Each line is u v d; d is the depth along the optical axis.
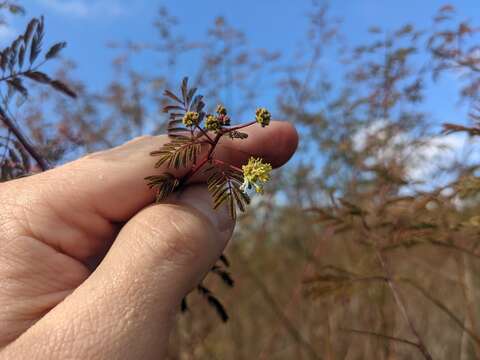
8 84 0.14
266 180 0.10
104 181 0.11
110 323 0.10
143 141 0.12
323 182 0.33
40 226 0.11
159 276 0.10
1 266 0.11
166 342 0.10
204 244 0.11
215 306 0.15
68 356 0.09
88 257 0.12
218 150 0.13
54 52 0.15
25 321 0.10
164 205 0.11
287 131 0.14
